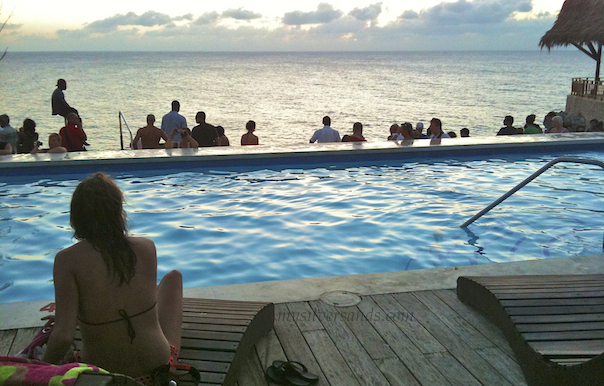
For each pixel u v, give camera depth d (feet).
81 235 6.14
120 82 363.97
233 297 11.74
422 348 9.58
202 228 21.43
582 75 513.86
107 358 6.27
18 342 9.43
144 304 6.39
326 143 36.14
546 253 18.79
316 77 519.19
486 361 9.16
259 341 9.82
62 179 28.73
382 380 8.55
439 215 23.40
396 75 549.13
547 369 7.80
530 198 26.13
